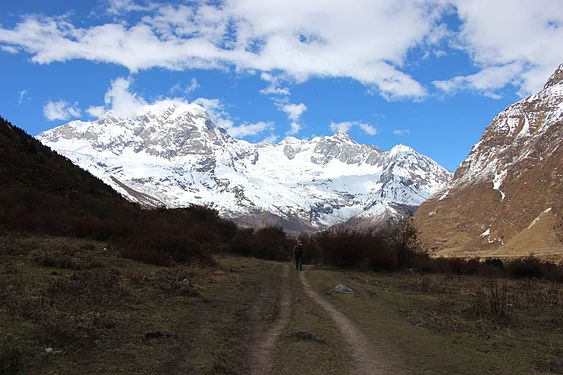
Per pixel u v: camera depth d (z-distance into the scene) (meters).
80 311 14.59
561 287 34.47
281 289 26.38
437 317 20.06
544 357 14.70
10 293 15.54
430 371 12.82
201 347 13.05
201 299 19.41
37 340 11.58
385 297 25.27
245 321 17.17
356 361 13.49
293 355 13.33
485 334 17.36
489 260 55.62
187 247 31.47
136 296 18.09
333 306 22.44
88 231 34.25
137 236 34.19
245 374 11.87
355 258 41.62
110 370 10.58
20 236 29.75
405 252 44.25
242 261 40.97
